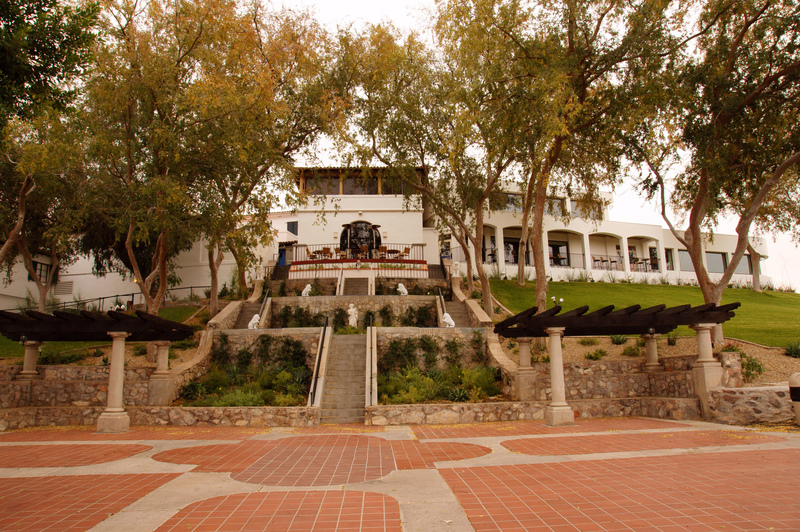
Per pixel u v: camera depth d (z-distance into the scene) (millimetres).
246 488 5398
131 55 12789
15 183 17203
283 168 16547
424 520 4188
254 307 20516
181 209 13953
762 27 13117
